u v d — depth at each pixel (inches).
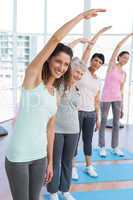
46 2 241.4
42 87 66.4
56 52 67.9
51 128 77.9
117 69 164.1
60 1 242.4
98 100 136.1
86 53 125.0
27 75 64.5
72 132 102.8
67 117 100.7
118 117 169.9
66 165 108.0
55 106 71.6
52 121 77.0
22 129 66.1
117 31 233.1
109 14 235.1
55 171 104.0
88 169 141.6
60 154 103.5
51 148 79.6
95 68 130.9
